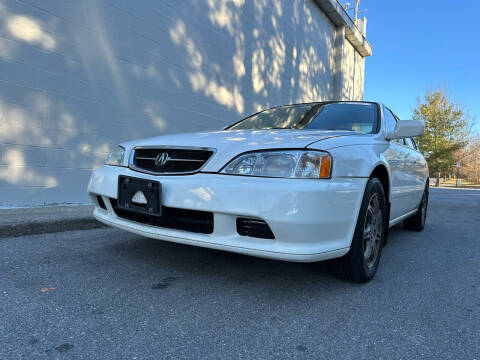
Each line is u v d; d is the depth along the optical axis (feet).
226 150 7.13
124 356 4.85
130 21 17.54
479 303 7.19
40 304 6.33
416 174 13.53
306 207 6.24
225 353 5.03
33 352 4.85
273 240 6.48
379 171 8.94
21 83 13.66
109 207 8.67
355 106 11.36
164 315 6.12
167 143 7.92
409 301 7.18
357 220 7.38
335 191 6.62
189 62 21.22
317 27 39.88
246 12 26.53
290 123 10.93
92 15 15.87
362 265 7.67
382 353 5.18
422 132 9.44
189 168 7.31
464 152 115.96
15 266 8.26
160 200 7.25
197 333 5.56
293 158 6.59
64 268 8.28
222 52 24.03
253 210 6.38
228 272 8.41
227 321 5.99
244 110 26.86
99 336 5.34
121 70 17.26
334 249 6.70
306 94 38.04
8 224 10.81
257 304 6.73
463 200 35.47
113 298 6.73
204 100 22.57
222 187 6.68
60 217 12.28
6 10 13.10
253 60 27.71
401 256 10.94
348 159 7.17
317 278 8.27
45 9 14.20
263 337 5.52
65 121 15.15
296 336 5.58
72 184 15.58
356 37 48.96
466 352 5.27
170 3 19.71
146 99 18.61
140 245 10.47
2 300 6.42
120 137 17.38
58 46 14.71
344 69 48.08
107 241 10.85
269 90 30.30
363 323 6.11
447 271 9.41
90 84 15.97
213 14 23.06
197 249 10.21
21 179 13.92
